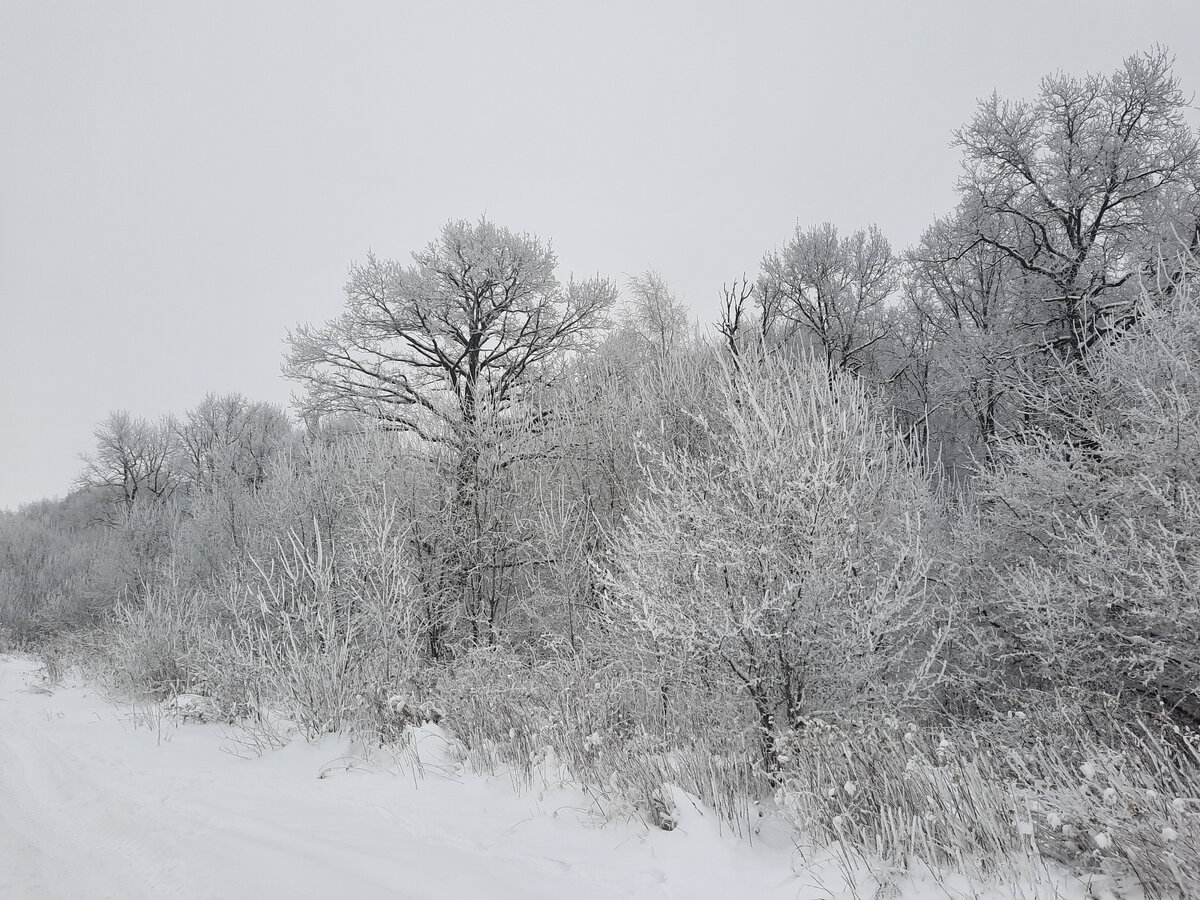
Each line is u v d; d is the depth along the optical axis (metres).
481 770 5.36
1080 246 13.02
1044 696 5.42
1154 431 5.32
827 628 5.07
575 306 15.61
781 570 4.92
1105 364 6.38
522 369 14.76
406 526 11.03
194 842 3.70
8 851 3.60
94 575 21.20
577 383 13.58
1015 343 12.84
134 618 11.30
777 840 3.77
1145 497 5.18
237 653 7.93
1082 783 3.33
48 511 41.19
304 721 6.70
